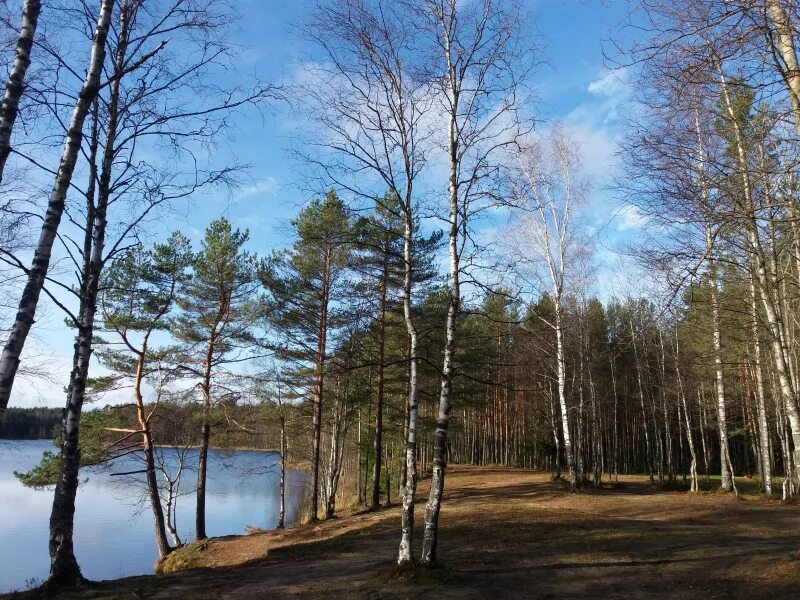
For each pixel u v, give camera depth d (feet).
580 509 60.08
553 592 28.43
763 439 74.59
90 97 25.17
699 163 25.16
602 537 42.24
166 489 77.25
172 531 69.21
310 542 53.31
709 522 48.83
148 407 68.74
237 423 71.46
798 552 32.91
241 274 71.31
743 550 35.47
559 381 78.89
